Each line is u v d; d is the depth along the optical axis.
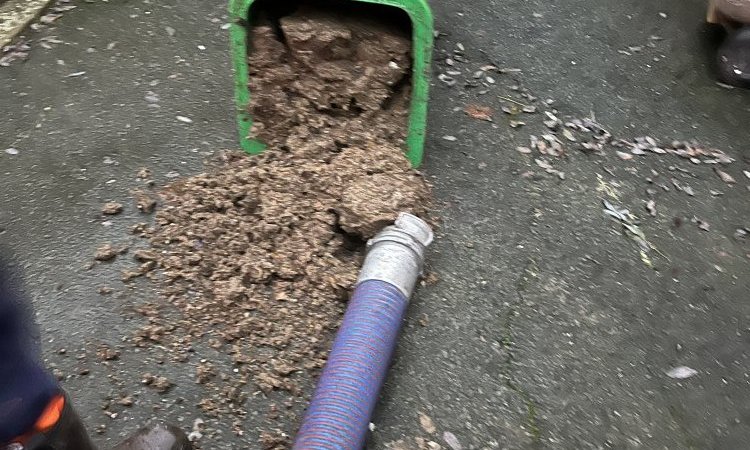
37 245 1.37
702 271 1.43
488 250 1.42
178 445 1.05
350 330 1.14
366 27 1.43
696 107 1.83
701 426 1.18
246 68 1.43
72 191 1.47
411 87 1.48
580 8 2.12
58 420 0.74
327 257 1.33
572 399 1.20
